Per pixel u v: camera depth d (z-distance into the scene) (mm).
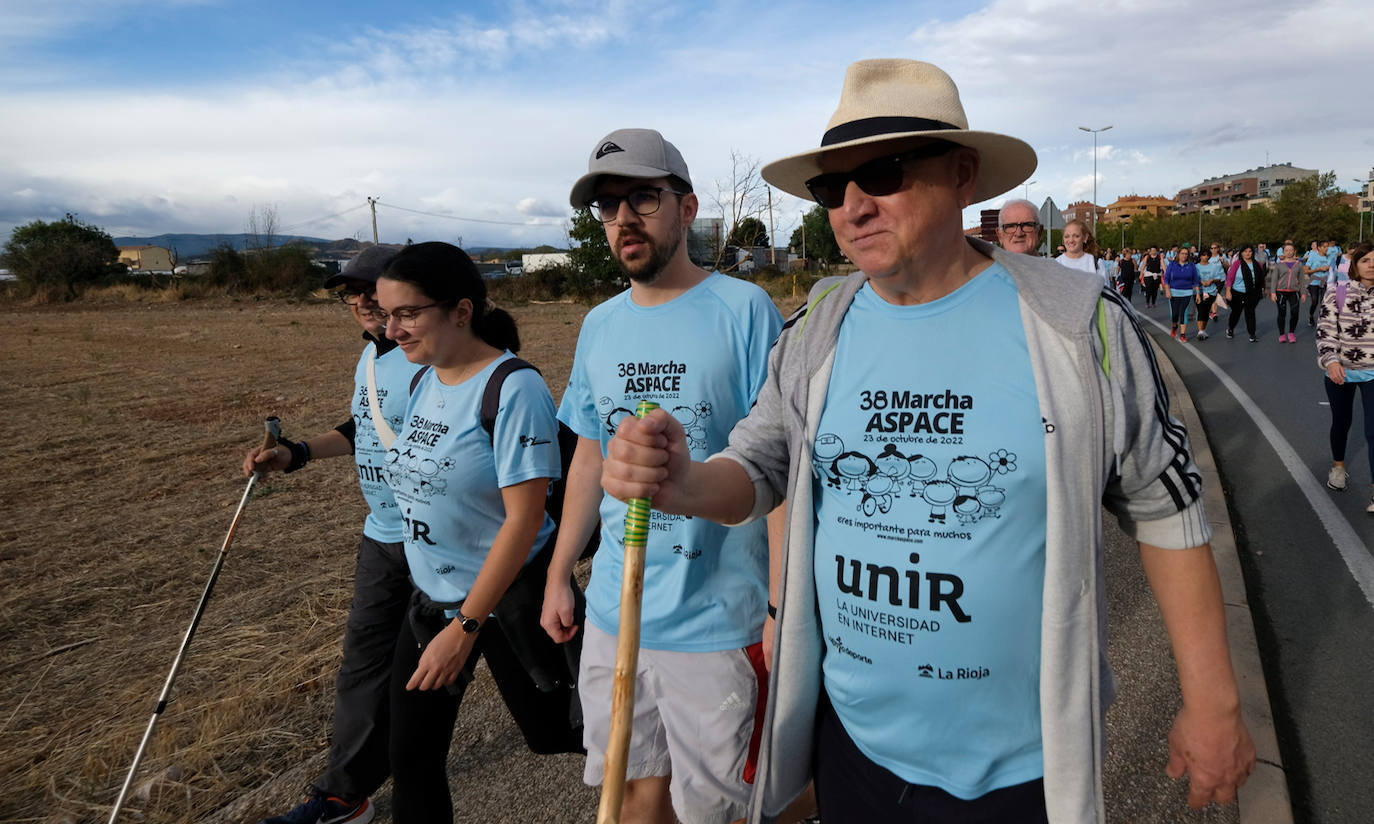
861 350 1526
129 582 4879
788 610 1618
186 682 3670
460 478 2330
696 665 2162
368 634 2664
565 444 2625
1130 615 3883
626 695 1356
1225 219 93062
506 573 2229
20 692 3662
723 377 2250
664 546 2154
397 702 2340
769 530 1991
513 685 2416
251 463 2920
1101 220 127625
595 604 2305
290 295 38719
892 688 1478
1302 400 8641
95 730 3316
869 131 1431
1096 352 1351
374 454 2709
